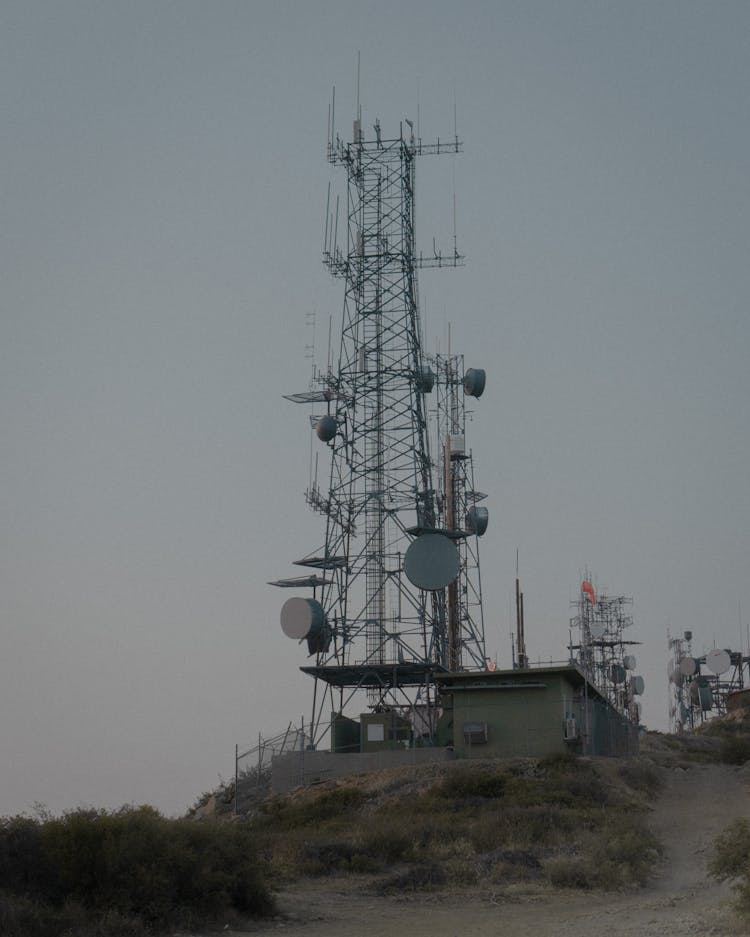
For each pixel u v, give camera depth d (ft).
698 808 574.15
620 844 416.26
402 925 309.42
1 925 256.52
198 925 297.12
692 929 272.92
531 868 398.83
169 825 328.49
